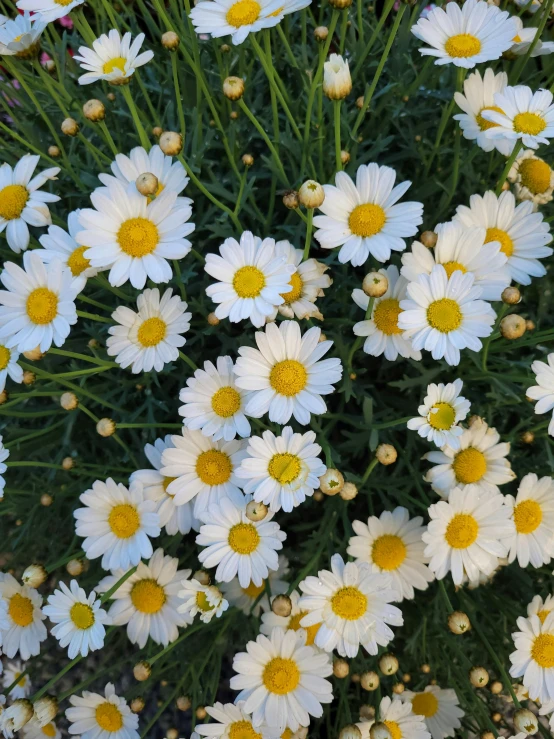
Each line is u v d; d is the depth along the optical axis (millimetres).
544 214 368
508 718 365
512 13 401
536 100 272
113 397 355
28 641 321
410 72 379
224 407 265
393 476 315
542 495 281
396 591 285
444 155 372
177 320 283
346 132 350
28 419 384
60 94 388
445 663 323
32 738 361
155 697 388
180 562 328
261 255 252
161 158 273
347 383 309
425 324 252
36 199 290
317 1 484
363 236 270
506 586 348
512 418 354
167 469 273
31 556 395
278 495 251
